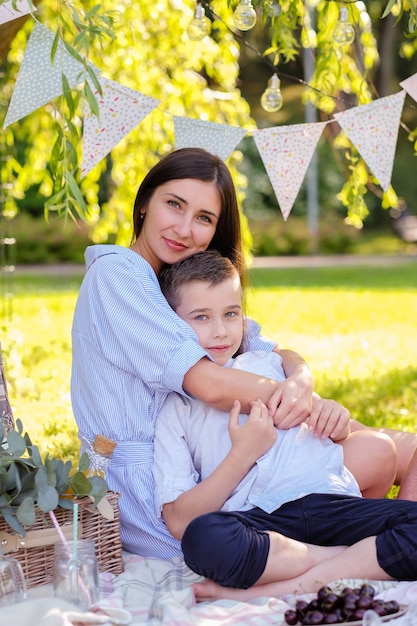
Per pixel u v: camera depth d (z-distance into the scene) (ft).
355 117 11.30
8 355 18.85
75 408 9.43
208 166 9.87
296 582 7.97
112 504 8.56
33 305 35.12
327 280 45.57
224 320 9.43
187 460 8.89
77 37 8.74
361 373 21.40
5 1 9.23
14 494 7.96
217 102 20.43
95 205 21.90
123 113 10.75
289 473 8.70
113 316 9.07
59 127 9.37
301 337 28.02
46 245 55.67
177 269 9.52
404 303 36.04
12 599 7.50
